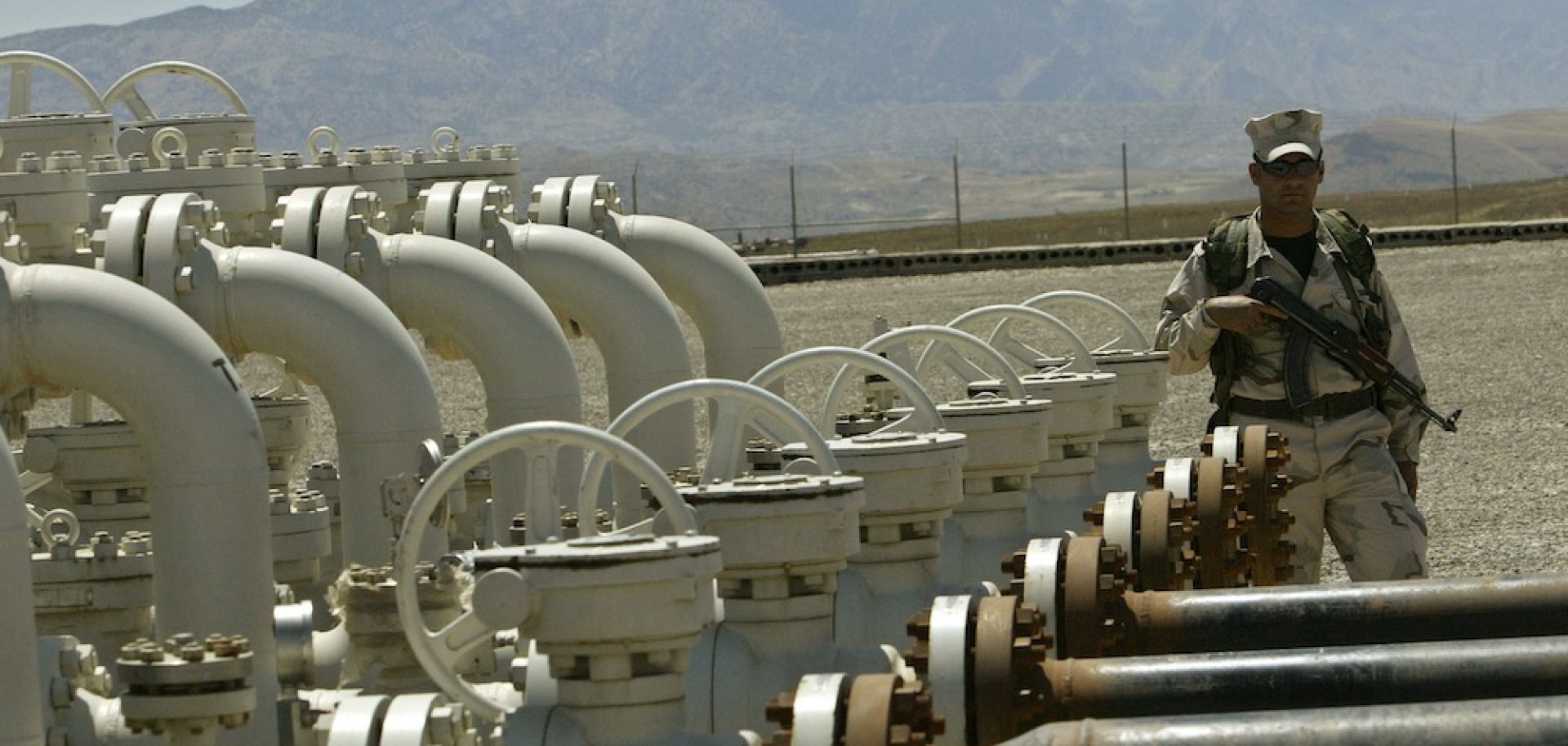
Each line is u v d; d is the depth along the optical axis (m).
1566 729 4.66
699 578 5.64
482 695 6.04
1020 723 5.68
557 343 9.93
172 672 6.03
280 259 8.60
